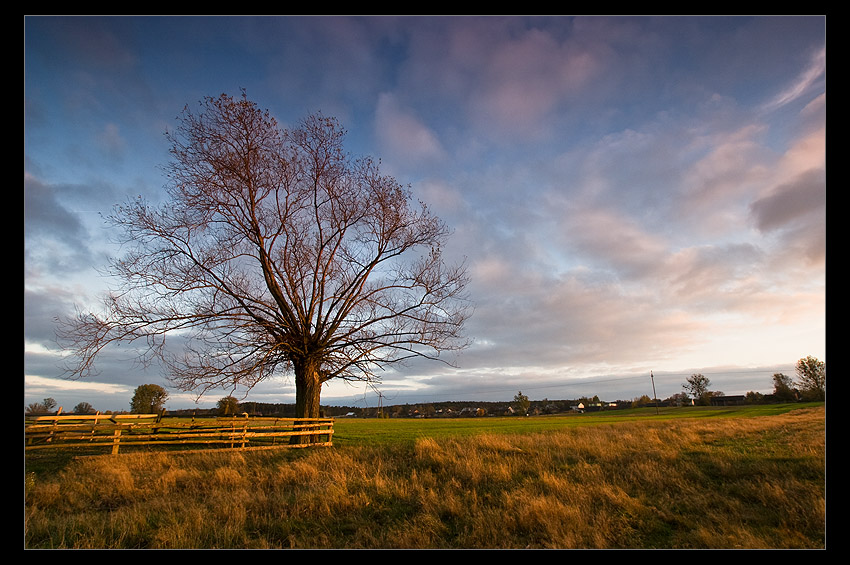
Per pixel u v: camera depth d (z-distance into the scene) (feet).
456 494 31.32
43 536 23.20
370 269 64.49
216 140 57.72
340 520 26.58
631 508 26.78
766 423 82.43
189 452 50.34
